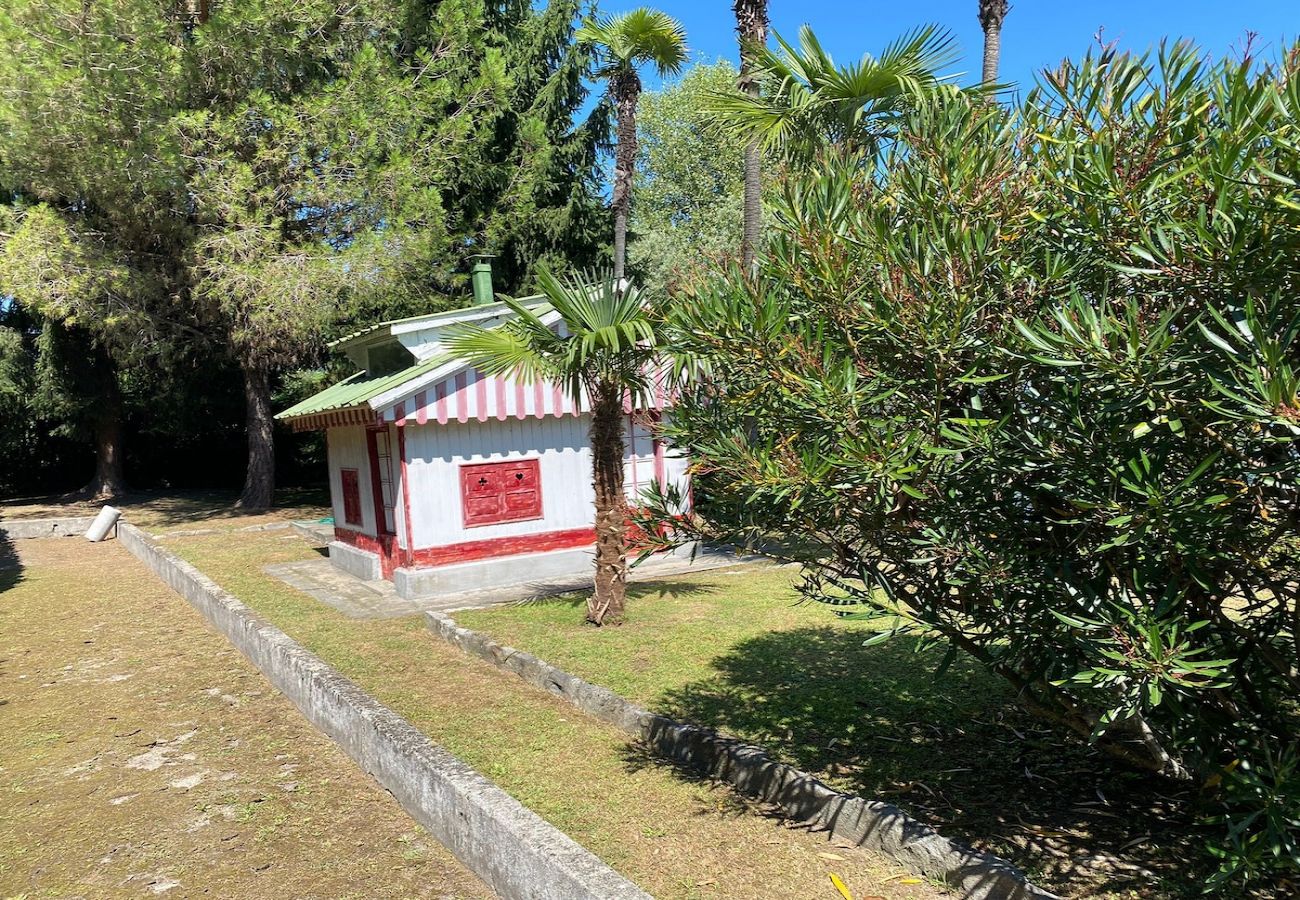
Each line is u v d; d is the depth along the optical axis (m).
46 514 21.34
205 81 15.33
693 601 9.02
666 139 34.19
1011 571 2.99
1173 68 2.64
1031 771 4.50
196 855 4.26
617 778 4.77
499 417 10.59
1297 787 2.63
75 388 23.39
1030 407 2.93
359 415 10.95
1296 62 2.46
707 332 3.19
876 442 2.81
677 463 11.85
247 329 16.00
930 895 3.47
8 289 14.27
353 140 15.62
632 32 14.54
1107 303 2.79
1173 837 3.75
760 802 4.42
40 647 8.63
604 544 8.02
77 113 13.51
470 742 5.36
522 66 21.34
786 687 6.03
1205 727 3.14
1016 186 2.95
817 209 3.25
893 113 5.57
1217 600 2.88
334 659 7.45
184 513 20.73
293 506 21.77
